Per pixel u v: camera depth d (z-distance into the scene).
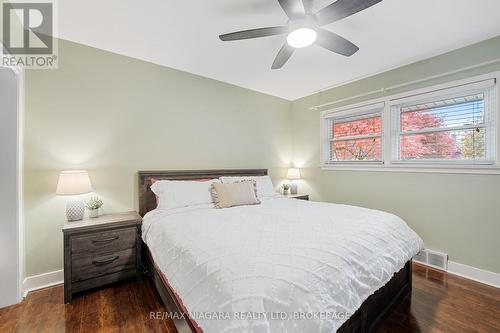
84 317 1.65
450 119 2.43
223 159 3.28
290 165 4.14
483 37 2.12
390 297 1.70
